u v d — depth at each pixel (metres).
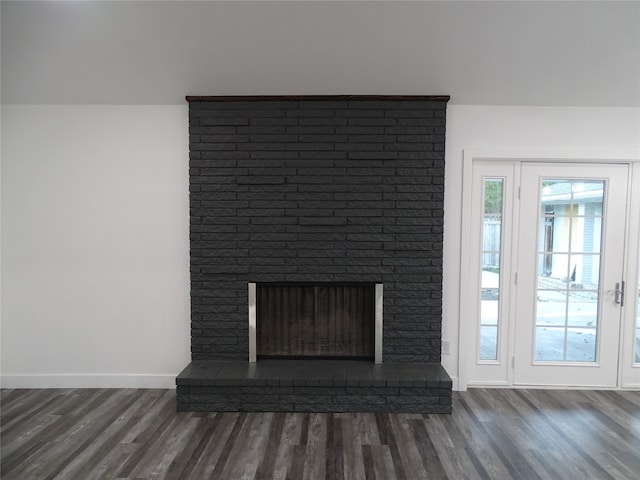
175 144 2.94
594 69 2.57
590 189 2.98
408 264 2.90
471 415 2.63
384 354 2.95
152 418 2.59
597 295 3.02
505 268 3.02
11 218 2.99
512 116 2.89
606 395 2.94
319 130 2.85
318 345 3.02
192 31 2.39
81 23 2.35
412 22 2.31
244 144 2.87
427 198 2.87
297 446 2.27
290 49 2.49
